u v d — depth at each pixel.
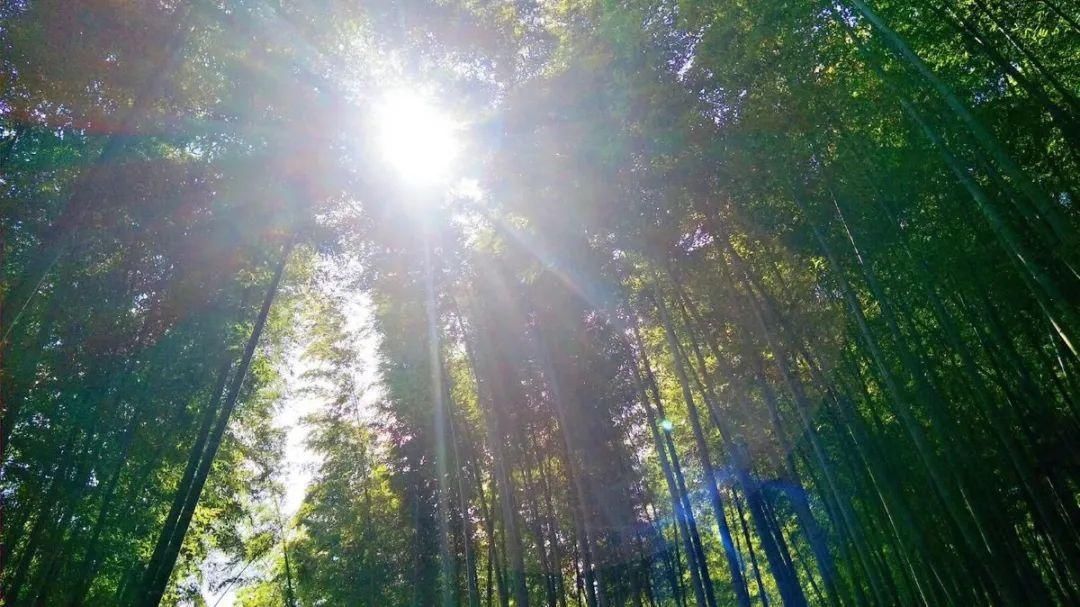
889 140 6.59
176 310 7.21
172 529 5.78
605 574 10.67
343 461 12.67
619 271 8.49
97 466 7.51
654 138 6.82
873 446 7.34
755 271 8.24
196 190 6.63
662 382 10.76
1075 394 6.79
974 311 7.03
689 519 9.26
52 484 6.74
